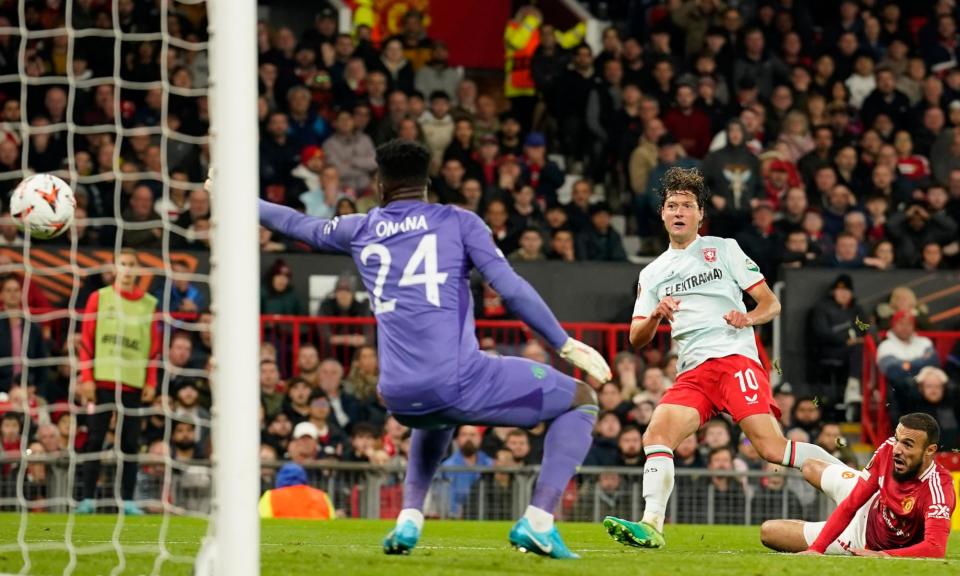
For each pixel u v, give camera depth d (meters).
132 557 9.99
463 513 20.55
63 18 28.14
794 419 23.42
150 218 24.84
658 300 12.33
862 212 28.33
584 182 27.66
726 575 9.09
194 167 26.80
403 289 9.23
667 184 12.30
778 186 28.72
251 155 8.41
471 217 9.40
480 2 34.66
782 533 12.23
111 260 23.89
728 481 21.11
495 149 28.81
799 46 32.00
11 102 27.02
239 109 8.41
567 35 33.28
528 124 31.16
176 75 27.66
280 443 21.53
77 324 23.47
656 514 11.71
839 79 31.77
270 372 22.33
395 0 33.28
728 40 30.98
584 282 26.06
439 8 34.41
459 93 30.03
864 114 30.91
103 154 26.17
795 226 27.58
